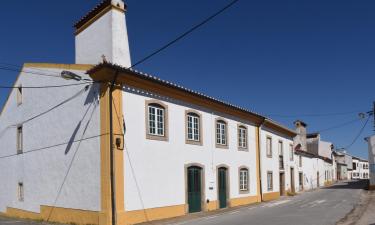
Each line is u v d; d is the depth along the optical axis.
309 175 43.38
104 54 17.16
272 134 30.70
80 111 16.75
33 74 20.11
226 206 22.55
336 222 14.85
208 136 21.48
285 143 34.16
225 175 22.92
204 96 20.55
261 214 18.31
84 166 16.17
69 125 17.27
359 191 34.41
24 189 20.23
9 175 22.02
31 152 19.84
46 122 18.81
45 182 18.45
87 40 18.17
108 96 15.47
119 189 15.33
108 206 14.91
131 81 16.27
